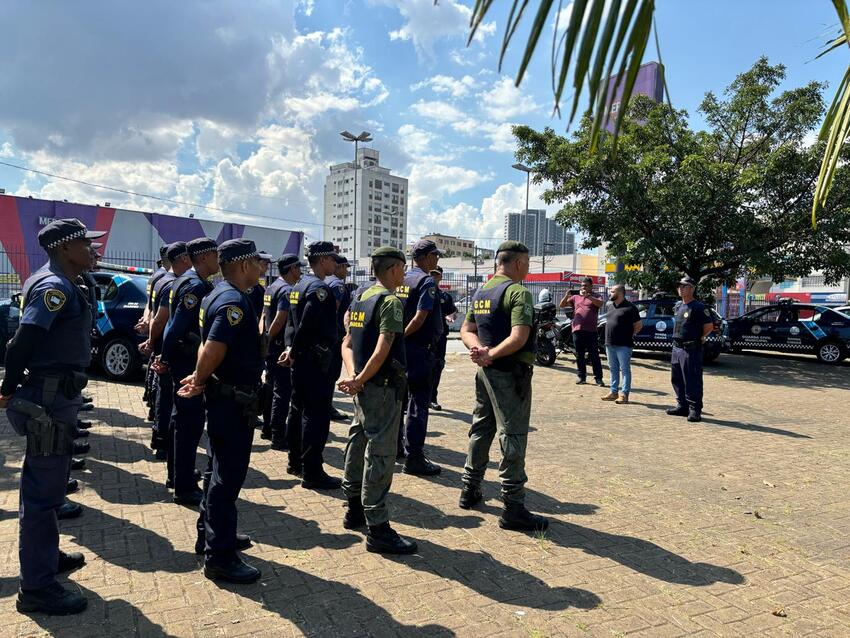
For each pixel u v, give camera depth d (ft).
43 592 8.98
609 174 45.96
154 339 15.62
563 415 25.85
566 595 10.09
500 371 12.85
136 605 9.35
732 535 12.96
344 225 368.27
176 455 13.64
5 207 69.51
